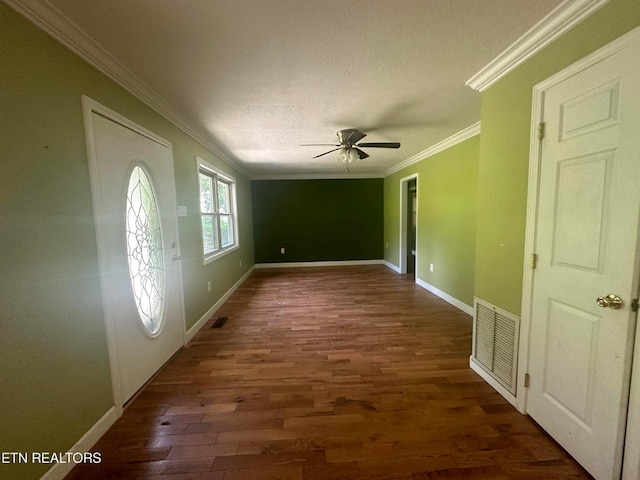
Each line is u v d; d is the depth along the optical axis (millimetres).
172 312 2508
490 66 1810
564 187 1408
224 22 1376
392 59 1737
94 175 1594
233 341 2797
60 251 1362
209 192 3969
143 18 1336
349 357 2451
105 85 1717
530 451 1466
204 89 2104
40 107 1275
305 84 2045
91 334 1545
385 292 4477
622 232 1147
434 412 1757
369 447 1502
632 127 1098
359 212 6773
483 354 2109
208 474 1358
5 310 1104
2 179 1105
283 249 6746
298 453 1471
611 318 1198
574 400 1387
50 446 1281
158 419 1723
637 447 1132
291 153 4266
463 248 3539
